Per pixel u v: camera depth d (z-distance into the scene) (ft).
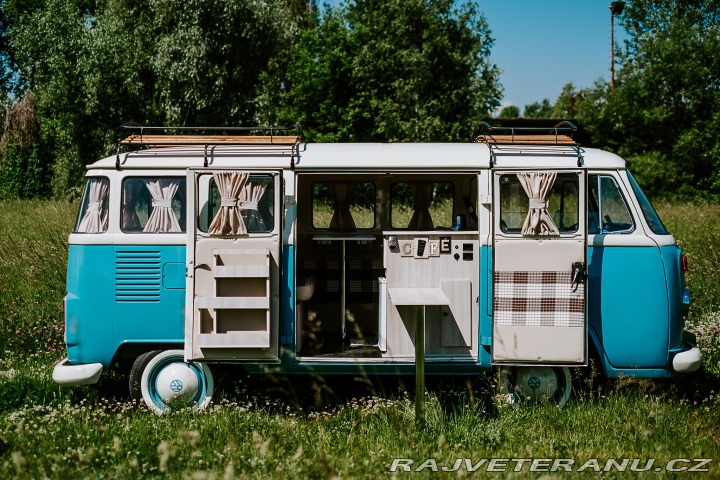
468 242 19.34
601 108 106.52
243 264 18.38
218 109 82.38
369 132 91.04
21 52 85.51
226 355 18.26
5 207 55.36
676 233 42.70
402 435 16.72
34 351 25.09
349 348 20.71
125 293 19.04
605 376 19.67
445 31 92.73
